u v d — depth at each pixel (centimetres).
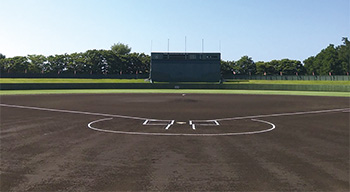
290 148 926
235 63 11250
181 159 792
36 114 1805
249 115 1798
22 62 9206
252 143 998
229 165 736
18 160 780
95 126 1362
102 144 976
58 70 9494
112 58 9694
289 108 2222
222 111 2008
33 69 9400
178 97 3397
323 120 1593
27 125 1387
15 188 579
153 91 4806
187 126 1369
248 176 652
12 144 975
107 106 2312
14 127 1329
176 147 934
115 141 1024
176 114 1833
